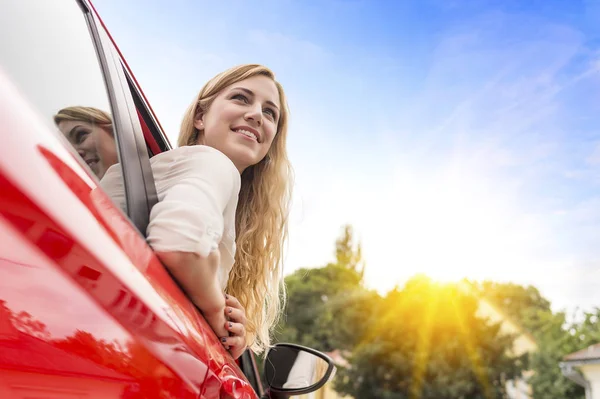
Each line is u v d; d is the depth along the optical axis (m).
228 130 2.01
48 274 0.64
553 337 35.94
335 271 36.47
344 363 31.11
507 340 30.67
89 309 0.69
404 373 29.52
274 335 2.51
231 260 1.57
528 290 43.12
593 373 23.77
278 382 2.00
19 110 0.74
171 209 1.13
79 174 0.82
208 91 2.08
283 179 2.38
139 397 0.75
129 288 0.80
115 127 1.25
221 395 1.09
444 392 29.23
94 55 1.31
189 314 1.06
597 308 36.28
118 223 0.90
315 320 32.53
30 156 0.70
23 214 0.64
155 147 2.01
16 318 0.58
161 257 1.07
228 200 1.45
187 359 0.94
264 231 2.35
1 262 0.59
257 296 2.34
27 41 0.90
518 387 30.72
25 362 0.57
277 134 2.33
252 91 2.04
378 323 30.73
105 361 0.69
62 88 0.99
